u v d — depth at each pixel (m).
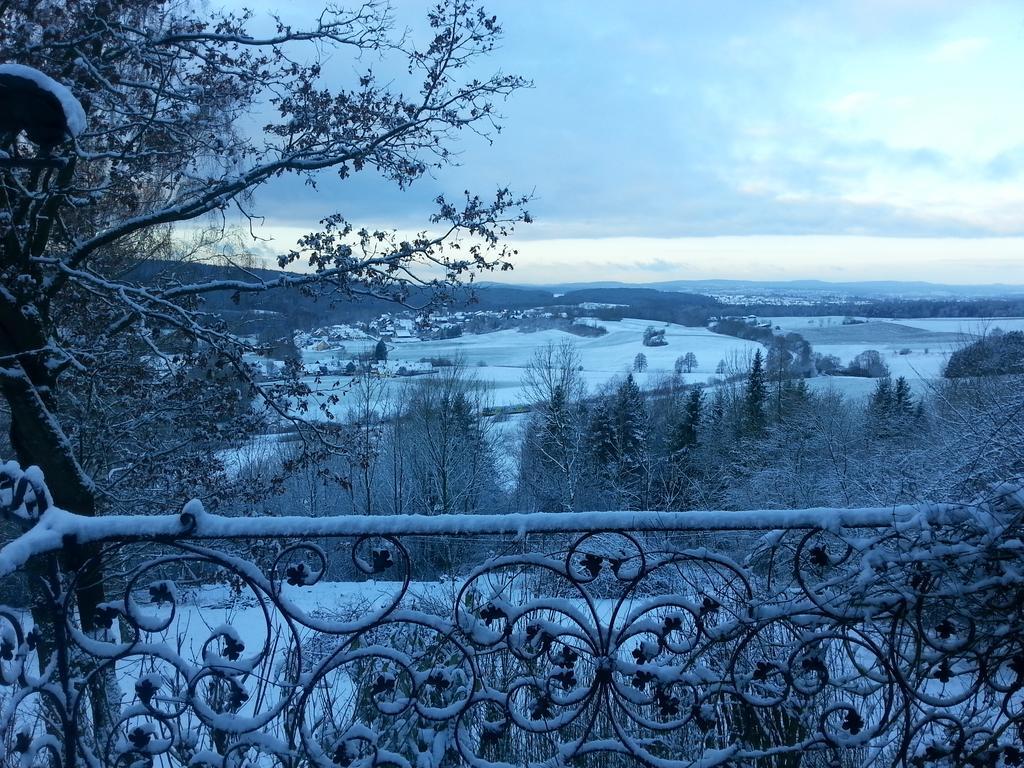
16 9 6.24
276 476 9.21
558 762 2.49
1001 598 2.51
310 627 2.36
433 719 2.44
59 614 2.38
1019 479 2.53
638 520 2.31
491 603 2.45
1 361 6.49
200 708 2.43
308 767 2.52
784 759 2.71
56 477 6.58
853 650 2.74
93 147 7.46
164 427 10.10
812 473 20.98
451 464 27.38
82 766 2.53
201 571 5.62
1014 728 2.71
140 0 6.92
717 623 2.68
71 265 6.98
